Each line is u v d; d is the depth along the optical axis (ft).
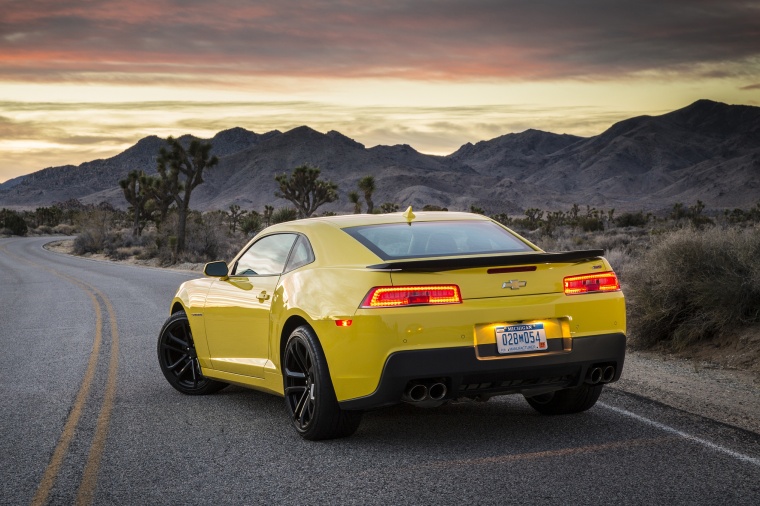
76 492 14.58
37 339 38.27
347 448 16.85
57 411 21.95
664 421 18.37
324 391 16.67
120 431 19.34
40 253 180.96
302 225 19.70
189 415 20.88
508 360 15.76
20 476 15.78
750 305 28.09
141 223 231.91
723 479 13.94
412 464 15.44
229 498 13.91
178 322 24.00
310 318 16.81
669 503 12.75
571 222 271.08
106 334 38.88
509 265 16.10
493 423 18.67
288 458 16.29
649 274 32.19
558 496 13.23
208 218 155.94
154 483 14.97
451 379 15.51
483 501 13.10
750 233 31.17
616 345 16.88
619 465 14.90
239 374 20.83
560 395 18.85
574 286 16.66
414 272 15.72
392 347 15.34
